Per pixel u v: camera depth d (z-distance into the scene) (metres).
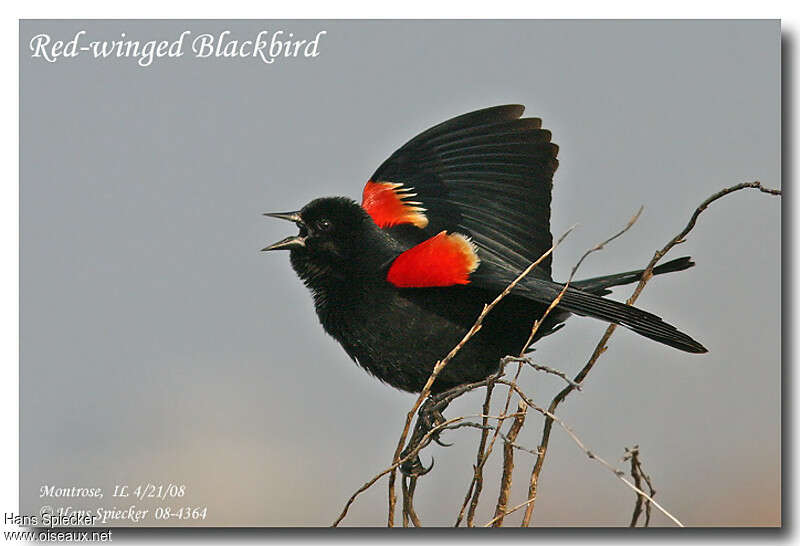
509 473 5.25
